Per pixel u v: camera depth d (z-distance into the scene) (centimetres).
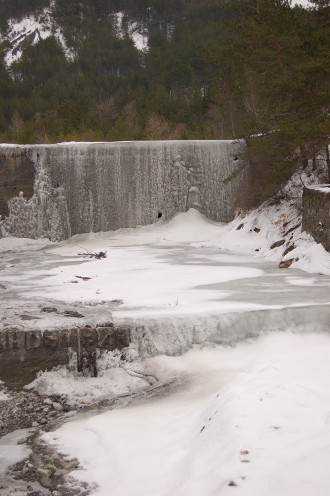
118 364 1170
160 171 3381
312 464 622
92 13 15000
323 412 742
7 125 6494
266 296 1444
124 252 2612
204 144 3400
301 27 2209
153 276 1873
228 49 2727
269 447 669
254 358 1127
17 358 1146
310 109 2153
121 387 1093
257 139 2438
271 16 2264
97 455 805
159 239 3080
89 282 1839
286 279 1716
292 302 1345
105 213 3331
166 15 14388
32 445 862
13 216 3234
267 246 2352
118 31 14538
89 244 3053
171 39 10931
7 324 1196
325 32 2072
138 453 784
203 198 3412
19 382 1141
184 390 1027
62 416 980
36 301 1529
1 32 15750
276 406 764
